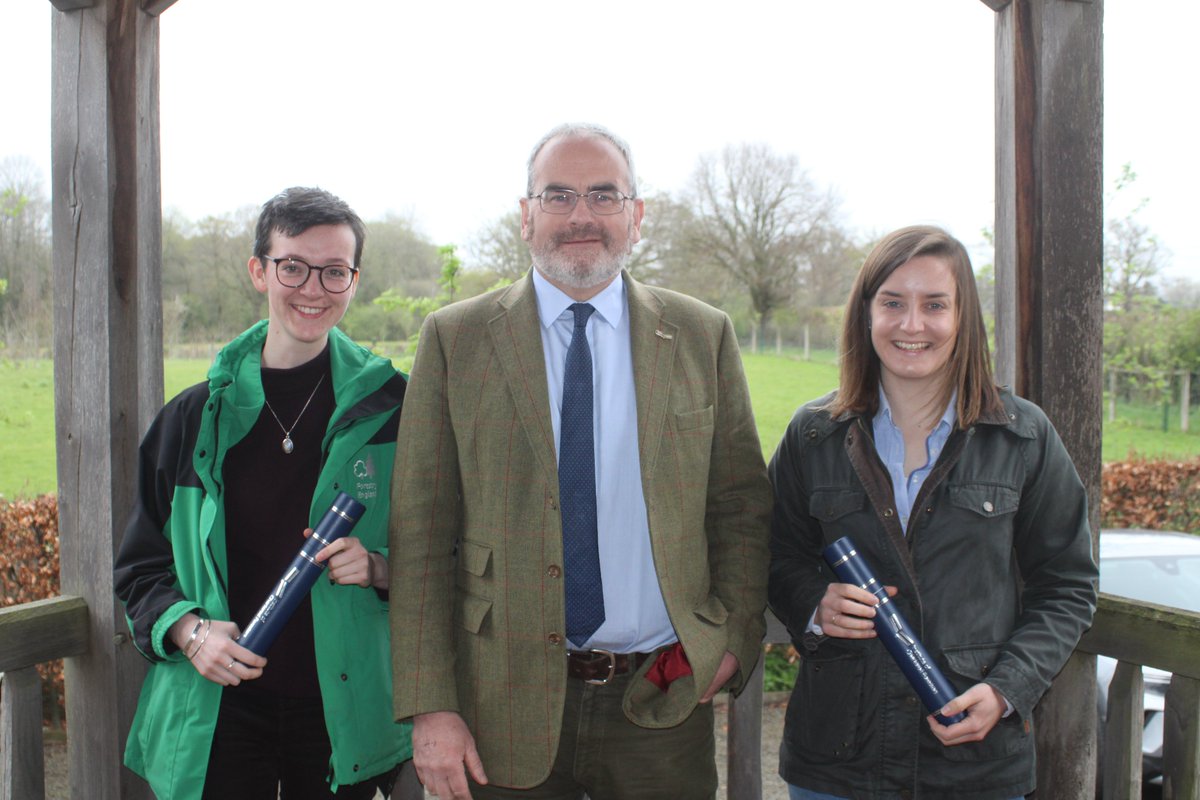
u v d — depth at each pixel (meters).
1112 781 1.96
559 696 1.59
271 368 1.75
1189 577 4.14
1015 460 1.59
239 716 1.69
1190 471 6.68
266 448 1.72
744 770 2.13
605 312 1.71
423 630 1.61
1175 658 1.81
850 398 1.68
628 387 1.68
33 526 4.90
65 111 2.06
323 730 1.75
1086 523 1.63
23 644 1.96
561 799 1.72
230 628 1.58
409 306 4.68
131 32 2.04
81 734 2.11
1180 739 1.82
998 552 1.57
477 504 1.64
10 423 7.40
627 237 1.71
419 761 1.59
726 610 1.72
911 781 1.57
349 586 1.74
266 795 1.73
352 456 1.72
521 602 1.59
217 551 1.66
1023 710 1.48
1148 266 11.96
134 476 2.09
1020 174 2.01
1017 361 2.03
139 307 2.08
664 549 1.62
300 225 1.67
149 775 1.66
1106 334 12.13
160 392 2.15
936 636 1.56
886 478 1.62
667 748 1.69
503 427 1.62
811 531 1.77
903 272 1.59
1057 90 1.99
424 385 1.67
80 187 2.05
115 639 2.06
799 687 1.72
